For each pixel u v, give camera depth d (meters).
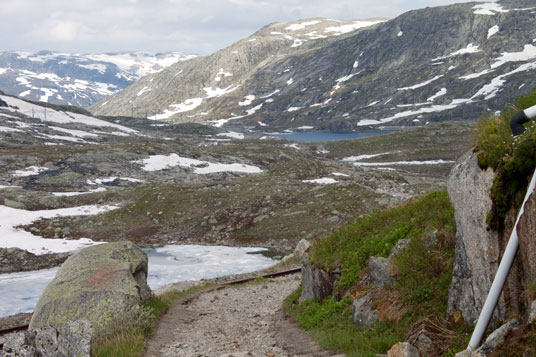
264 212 57.84
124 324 12.93
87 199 70.62
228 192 65.94
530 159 7.29
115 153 104.06
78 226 59.25
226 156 115.00
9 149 107.25
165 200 64.38
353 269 13.53
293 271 30.39
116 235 56.38
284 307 17.05
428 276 10.73
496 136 8.31
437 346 8.20
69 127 161.62
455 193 9.11
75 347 9.30
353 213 54.00
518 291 7.11
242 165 107.06
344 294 13.45
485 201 8.16
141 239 54.56
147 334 13.22
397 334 9.91
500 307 7.55
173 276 39.06
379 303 11.16
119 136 156.12
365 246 13.87
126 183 86.50
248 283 27.75
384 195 59.03
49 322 12.88
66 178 85.88
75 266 15.12
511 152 7.82
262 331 13.93
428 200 13.90
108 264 15.08
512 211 7.59
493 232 7.95
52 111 183.88
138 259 16.69
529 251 6.55
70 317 12.95
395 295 11.00
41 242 53.22
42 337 9.31
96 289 13.64
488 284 8.02
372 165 123.19
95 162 97.25
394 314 10.56
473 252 8.48
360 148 150.62
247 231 54.16
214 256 46.84
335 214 54.28
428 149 136.62
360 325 11.41
